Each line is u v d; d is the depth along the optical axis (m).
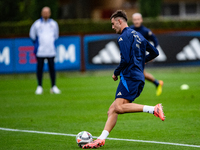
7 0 68.62
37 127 24.33
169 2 108.44
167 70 63.12
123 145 19.30
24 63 56.19
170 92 39.75
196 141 19.91
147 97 36.56
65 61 56.84
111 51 58.03
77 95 39.25
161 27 65.00
